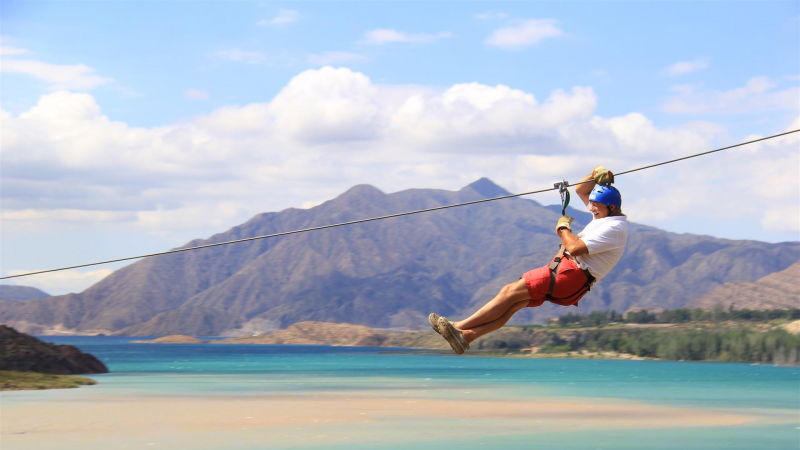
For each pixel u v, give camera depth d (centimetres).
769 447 6850
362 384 16050
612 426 8406
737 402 12100
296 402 11338
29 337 15812
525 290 850
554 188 918
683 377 19938
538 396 12962
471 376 19750
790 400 12575
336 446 6544
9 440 6725
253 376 18988
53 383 12838
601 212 855
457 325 862
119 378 16562
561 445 6756
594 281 845
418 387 15225
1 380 12319
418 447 6506
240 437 7062
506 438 7206
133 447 6347
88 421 8188
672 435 7638
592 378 19138
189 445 6500
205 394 12694
